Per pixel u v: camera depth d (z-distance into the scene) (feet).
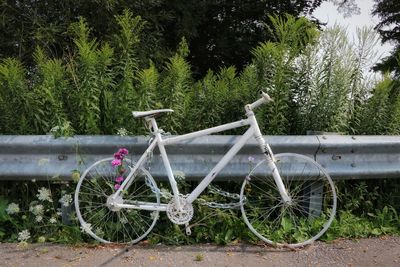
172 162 14.34
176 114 15.28
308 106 15.70
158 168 14.26
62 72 15.47
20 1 27.22
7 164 14.16
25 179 14.21
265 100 13.43
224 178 14.43
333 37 15.69
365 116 16.55
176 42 36.04
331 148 14.74
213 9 42.93
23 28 26.45
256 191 15.11
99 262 12.44
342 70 15.52
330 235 14.34
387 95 16.52
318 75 15.58
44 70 15.14
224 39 42.75
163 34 34.65
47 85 14.73
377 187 16.06
